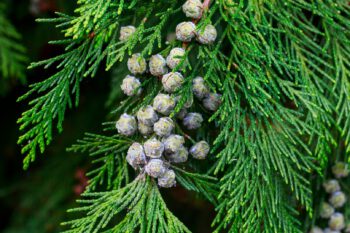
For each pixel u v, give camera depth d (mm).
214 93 371
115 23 382
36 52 608
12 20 613
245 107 382
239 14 376
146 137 365
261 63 379
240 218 373
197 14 367
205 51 373
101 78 593
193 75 362
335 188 428
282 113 376
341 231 441
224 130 367
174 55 358
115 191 361
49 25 598
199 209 605
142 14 413
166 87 357
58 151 593
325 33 402
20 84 643
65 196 572
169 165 362
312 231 431
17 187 614
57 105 376
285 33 395
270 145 378
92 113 598
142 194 361
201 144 370
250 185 374
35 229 575
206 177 365
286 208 398
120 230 353
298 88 402
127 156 361
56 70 614
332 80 391
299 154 382
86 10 367
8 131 683
